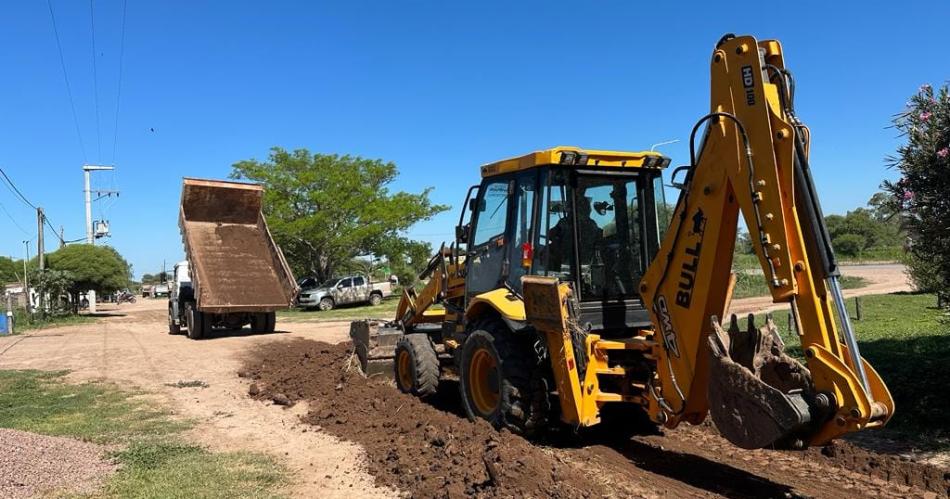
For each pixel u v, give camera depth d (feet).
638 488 18.02
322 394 31.78
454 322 28.91
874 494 17.58
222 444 23.99
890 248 196.03
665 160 23.65
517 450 19.07
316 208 135.23
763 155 15.56
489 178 25.99
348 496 18.29
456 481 18.10
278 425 27.09
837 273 15.12
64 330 84.89
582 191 22.95
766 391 15.08
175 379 39.70
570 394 20.38
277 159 134.92
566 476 17.88
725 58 16.35
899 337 42.47
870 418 14.11
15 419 28.09
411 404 27.02
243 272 67.26
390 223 135.13
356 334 35.81
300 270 142.00
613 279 22.97
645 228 23.70
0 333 78.59
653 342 19.98
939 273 23.02
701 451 21.77
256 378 39.45
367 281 124.77
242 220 71.05
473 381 24.56
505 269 24.30
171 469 20.31
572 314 20.39
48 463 20.07
